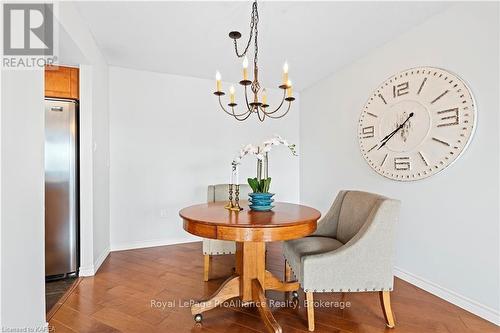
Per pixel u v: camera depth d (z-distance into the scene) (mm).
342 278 1763
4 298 1207
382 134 2771
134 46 2842
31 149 1461
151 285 2418
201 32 2543
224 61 3238
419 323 1854
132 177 3504
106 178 3227
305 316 1950
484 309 1915
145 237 3582
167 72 3617
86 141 2635
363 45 2805
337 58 3129
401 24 2404
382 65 2812
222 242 2486
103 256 3061
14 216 1292
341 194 2432
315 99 4016
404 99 2529
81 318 1894
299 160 4461
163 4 2104
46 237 2510
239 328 1804
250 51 2953
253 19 2072
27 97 1431
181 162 3754
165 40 2711
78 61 2520
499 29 1835
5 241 1216
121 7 2143
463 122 2047
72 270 2602
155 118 3607
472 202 2004
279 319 1909
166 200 3682
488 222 1903
